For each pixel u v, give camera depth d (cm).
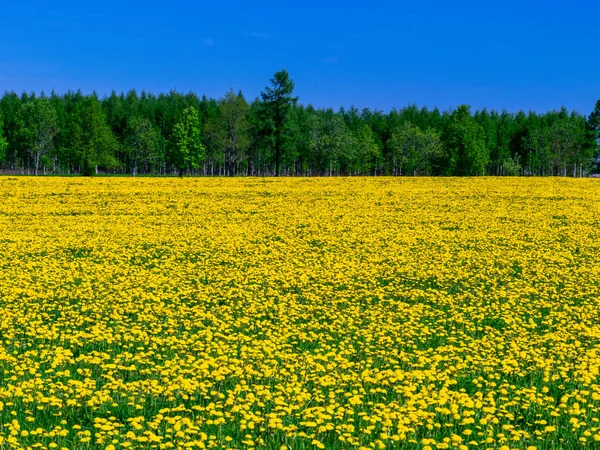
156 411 1024
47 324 1560
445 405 1031
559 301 1845
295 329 1525
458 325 1612
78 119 10200
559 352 1298
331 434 961
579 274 2216
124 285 1992
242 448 904
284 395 1090
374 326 1550
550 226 3447
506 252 2681
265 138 9538
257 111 9519
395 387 1105
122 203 4428
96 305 1731
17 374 1176
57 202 4438
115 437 931
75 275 2147
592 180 6450
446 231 3259
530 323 1603
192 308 1725
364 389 1120
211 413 965
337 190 5322
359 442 923
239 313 1700
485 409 981
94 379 1170
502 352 1340
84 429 967
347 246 2852
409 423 961
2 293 1861
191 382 1099
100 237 3033
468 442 927
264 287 2038
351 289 2012
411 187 5619
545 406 1058
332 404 1030
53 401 1001
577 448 910
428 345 1441
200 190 5284
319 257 2619
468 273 2236
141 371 1195
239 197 4822
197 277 2164
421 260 2489
